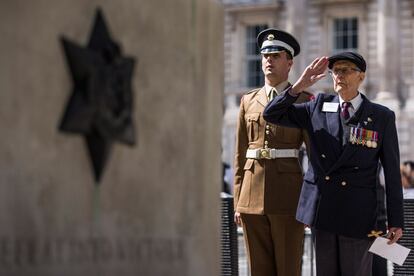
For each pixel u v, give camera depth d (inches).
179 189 573.0
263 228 936.3
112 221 510.0
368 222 807.7
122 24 519.8
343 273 819.4
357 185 808.3
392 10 4785.9
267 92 943.0
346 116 816.3
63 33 478.6
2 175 442.0
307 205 819.4
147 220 539.8
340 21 4916.3
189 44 582.6
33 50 460.8
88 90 486.6
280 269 925.8
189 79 582.6
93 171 496.4
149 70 542.0
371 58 4845.0
